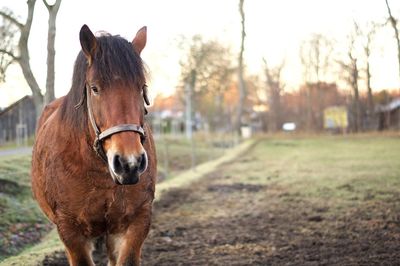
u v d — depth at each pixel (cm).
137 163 301
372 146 2342
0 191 853
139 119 317
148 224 375
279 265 548
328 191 1025
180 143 2758
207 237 687
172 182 1234
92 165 344
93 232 372
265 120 4406
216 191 1106
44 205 428
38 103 750
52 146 372
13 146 1264
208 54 2717
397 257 555
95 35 348
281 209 866
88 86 332
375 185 1067
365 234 666
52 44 728
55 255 573
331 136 3394
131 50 328
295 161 1747
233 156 2094
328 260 557
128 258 365
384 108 3869
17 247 666
